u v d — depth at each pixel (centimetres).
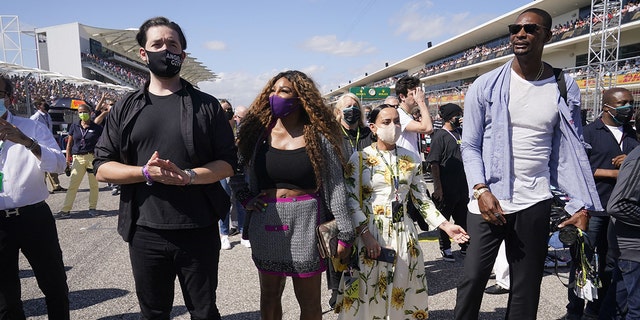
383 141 275
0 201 244
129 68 5466
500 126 242
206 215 213
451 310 351
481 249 252
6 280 258
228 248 534
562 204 281
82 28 4338
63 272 270
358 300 262
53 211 755
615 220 258
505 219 240
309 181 234
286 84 230
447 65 4684
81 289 395
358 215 262
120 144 213
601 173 340
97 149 219
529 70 239
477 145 255
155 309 221
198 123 213
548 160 246
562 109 237
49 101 1722
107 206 807
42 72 2081
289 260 232
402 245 267
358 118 392
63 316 270
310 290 242
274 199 235
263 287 248
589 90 996
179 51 214
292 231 232
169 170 194
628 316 249
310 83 234
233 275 438
